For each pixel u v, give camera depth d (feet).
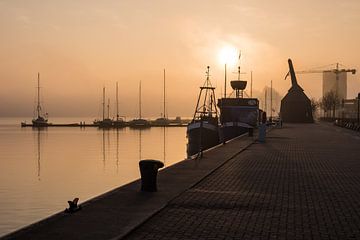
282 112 433.48
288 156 83.87
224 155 83.41
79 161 187.21
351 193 44.86
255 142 123.24
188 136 165.89
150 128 515.91
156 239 28.14
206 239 28.14
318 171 62.18
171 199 40.55
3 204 89.15
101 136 380.17
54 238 27.78
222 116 197.88
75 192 106.01
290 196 43.01
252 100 199.62
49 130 487.61
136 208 36.50
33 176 140.05
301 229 30.68
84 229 29.86
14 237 27.99
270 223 32.35
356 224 32.14
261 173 59.98
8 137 372.79
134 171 150.71
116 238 27.71
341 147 106.63
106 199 40.34
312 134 172.35
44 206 86.79
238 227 31.14
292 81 446.60
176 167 64.85
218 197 42.27
